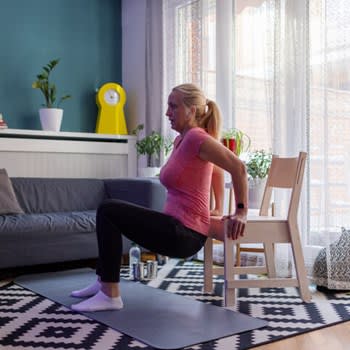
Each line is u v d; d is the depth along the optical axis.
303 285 2.76
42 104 4.68
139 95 4.96
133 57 5.04
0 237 3.18
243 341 2.10
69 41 4.85
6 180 3.77
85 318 2.43
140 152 4.63
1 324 2.33
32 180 4.02
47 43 4.71
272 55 3.60
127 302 2.70
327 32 3.24
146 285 3.13
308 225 3.33
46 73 4.69
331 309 2.61
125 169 4.91
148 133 4.71
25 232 3.27
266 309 2.60
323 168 3.25
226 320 2.38
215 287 3.10
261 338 2.13
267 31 3.63
